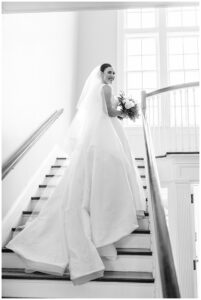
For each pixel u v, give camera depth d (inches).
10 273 105.4
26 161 152.0
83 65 277.0
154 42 292.7
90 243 100.7
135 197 117.0
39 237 106.7
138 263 109.0
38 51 172.9
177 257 173.0
